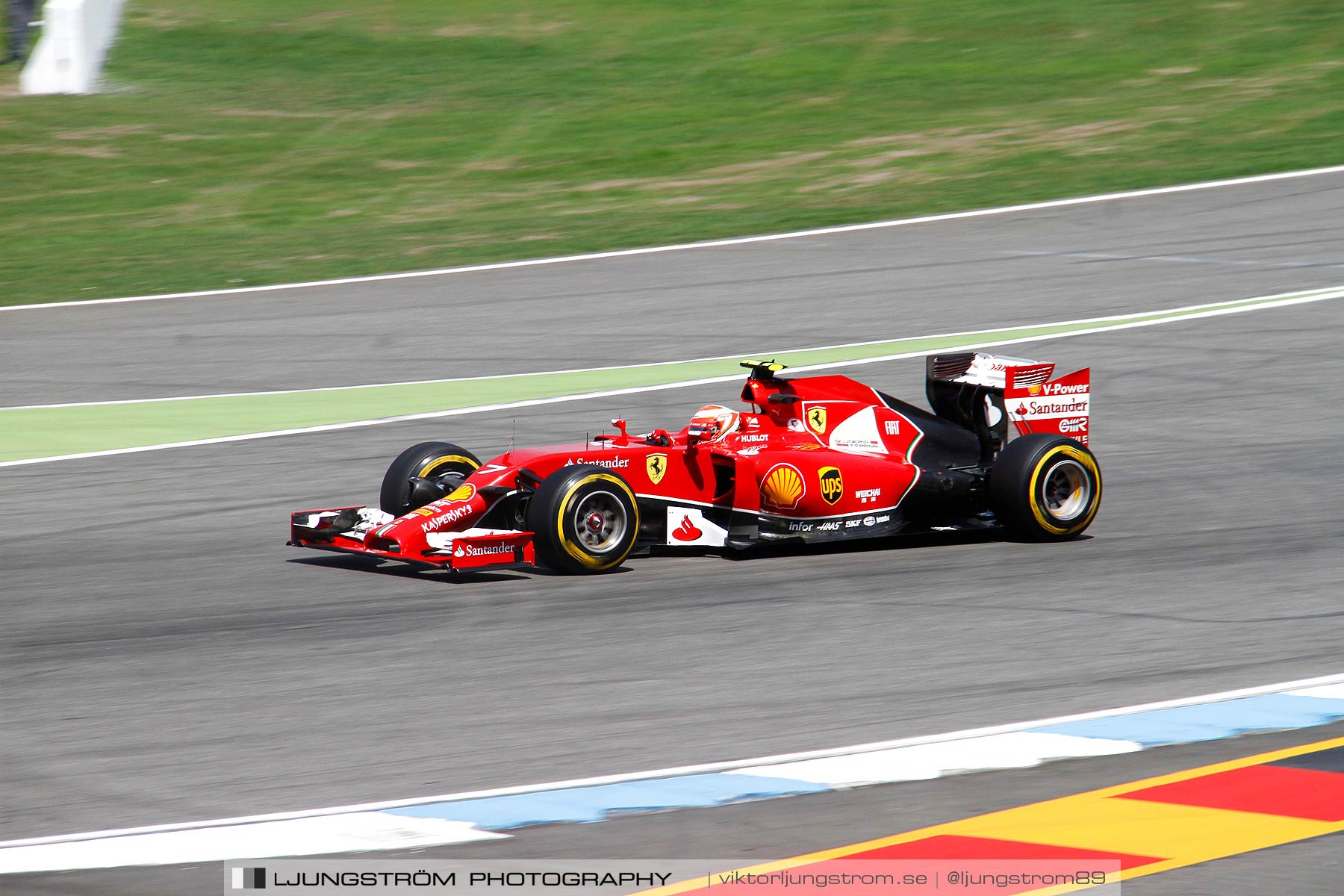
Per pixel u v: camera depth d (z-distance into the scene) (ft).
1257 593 104.42
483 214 299.58
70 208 308.19
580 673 87.66
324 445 159.53
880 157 325.83
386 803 67.97
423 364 199.52
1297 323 202.08
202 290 253.03
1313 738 74.23
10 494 141.90
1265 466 143.95
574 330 216.33
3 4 451.12
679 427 162.30
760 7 457.27
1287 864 59.36
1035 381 123.13
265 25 452.35
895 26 428.56
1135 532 123.65
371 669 89.10
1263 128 322.75
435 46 433.48
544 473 114.83
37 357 211.20
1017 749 73.46
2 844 63.67
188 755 75.10
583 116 371.76
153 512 134.51
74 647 94.79
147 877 59.98
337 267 265.13
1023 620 98.43
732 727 77.87
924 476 121.08
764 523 117.08
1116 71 378.94
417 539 107.65
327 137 358.43
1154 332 200.75
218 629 98.53
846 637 94.84
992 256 250.37
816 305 225.15
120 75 402.52
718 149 341.00
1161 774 69.56
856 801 66.95
